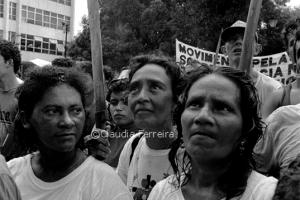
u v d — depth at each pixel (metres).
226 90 1.54
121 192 1.78
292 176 1.16
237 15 12.27
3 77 3.79
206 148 1.52
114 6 20.47
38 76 1.84
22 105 1.89
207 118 1.51
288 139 2.22
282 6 14.61
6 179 1.44
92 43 2.24
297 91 2.86
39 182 1.86
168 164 2.23
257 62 5.86
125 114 3.29
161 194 1.72
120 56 20.42
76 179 1.81
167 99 2.23
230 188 1.55
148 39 19.97
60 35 42.56
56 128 1.80
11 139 3.51
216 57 3.51
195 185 1.65
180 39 16.41
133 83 2.29
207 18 12.88
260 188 1.51
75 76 1.89
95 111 2.23
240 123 1.55
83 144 2.02
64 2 42.66
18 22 39.31
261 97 3.15
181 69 2.29
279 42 13.82
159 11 18.12
